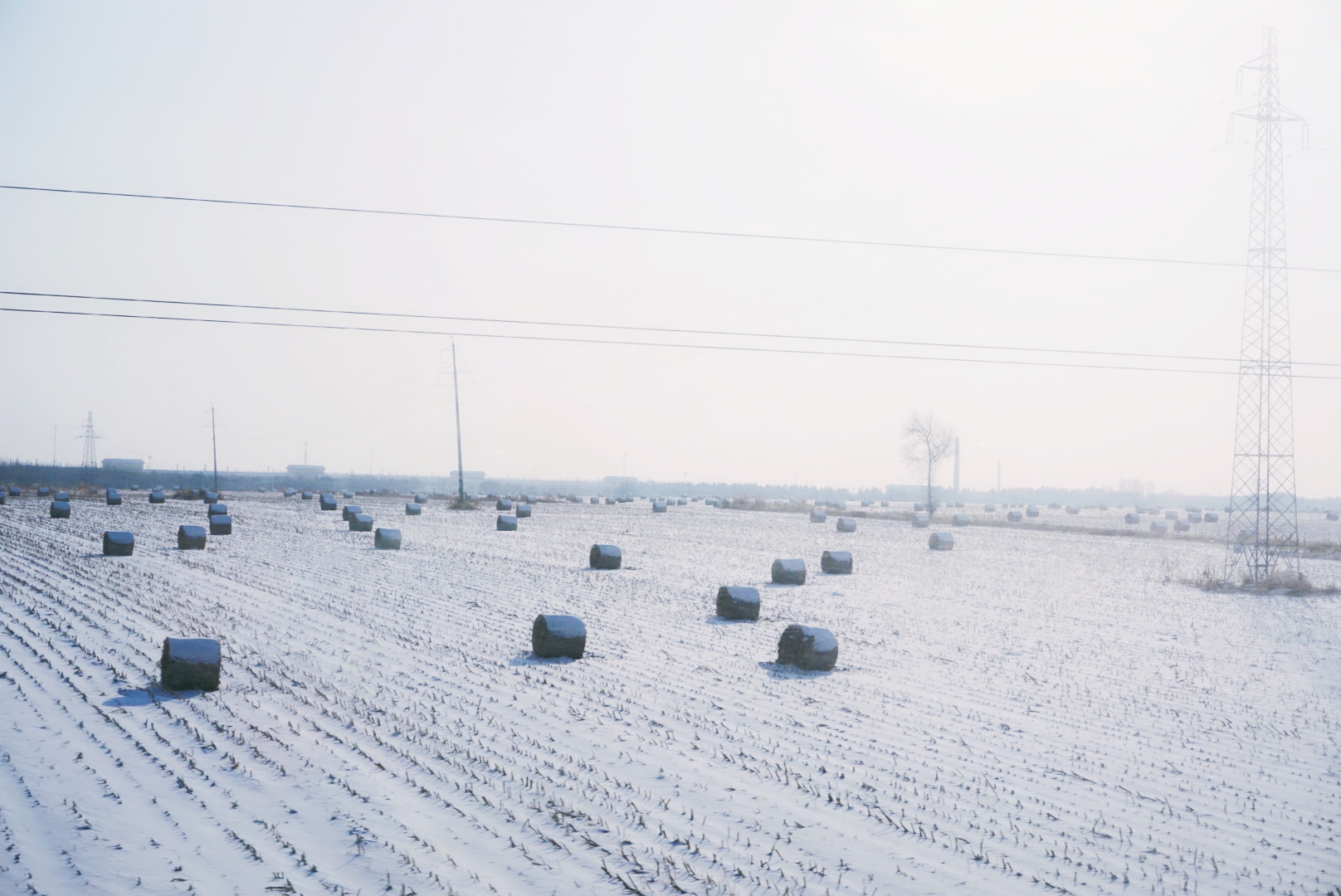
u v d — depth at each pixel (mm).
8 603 20516
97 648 16141
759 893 7539
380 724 12125
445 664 16062
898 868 8102
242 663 15516
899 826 9078
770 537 50531
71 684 13594
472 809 9234
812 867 8070
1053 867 8234
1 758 10141
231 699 13148
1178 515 90312
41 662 14898
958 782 10531
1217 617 24578
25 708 12195
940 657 17969
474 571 30547
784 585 29016
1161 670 17391
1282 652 19750
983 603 25859
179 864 7773
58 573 26094
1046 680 16156
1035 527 65750
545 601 24062
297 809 9094
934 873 8031
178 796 9344
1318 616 25297
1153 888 7871
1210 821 9578
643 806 9453
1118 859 8477
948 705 14141
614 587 27109
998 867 8195
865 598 26375
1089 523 74250
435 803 9352
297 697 13422
